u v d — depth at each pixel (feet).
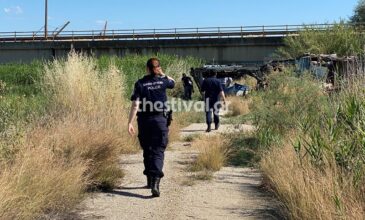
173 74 88.43
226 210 19.13
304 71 37.19
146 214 18.52
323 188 16.58
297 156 21.33
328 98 27.55
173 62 98.89
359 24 145.79
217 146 30.81
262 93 38.63
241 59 156.97
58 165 20.71
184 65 99.35
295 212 16.76
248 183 24.02
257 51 155.94
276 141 29.19
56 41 167.32
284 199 18.80
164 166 27.91
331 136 19.61
